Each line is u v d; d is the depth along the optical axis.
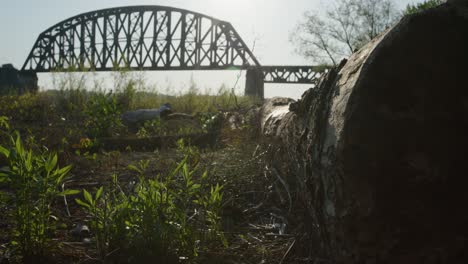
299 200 2.85
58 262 2.20
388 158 1.64
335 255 1.95
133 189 3.30
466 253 1.63
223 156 4.38
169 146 5.84
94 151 5.57
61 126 7.19
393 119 1.65
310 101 2.46
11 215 2.35
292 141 2.95
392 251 1.68
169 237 2.19
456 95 1.65
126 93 10.00
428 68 1.66
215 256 2.30
